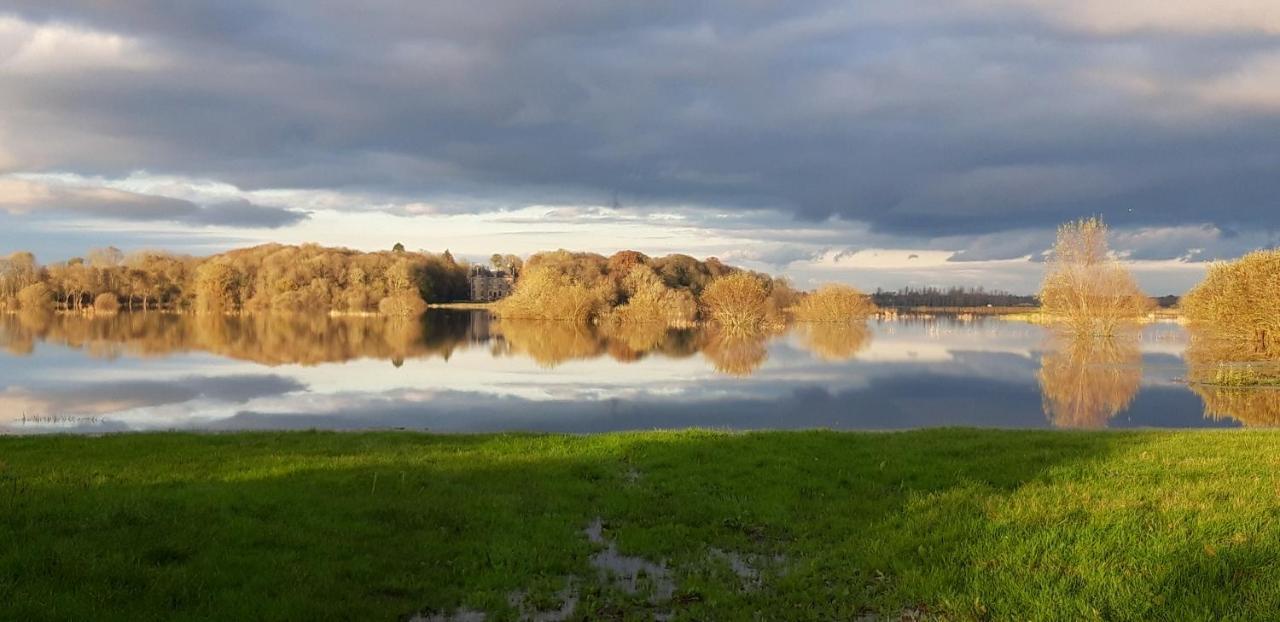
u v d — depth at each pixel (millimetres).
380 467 14734
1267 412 32406
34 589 8039
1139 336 73625
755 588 9234
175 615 7855
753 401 35469
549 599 8922
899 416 31562
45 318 99938
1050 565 9242
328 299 120938
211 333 77500
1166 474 13844
